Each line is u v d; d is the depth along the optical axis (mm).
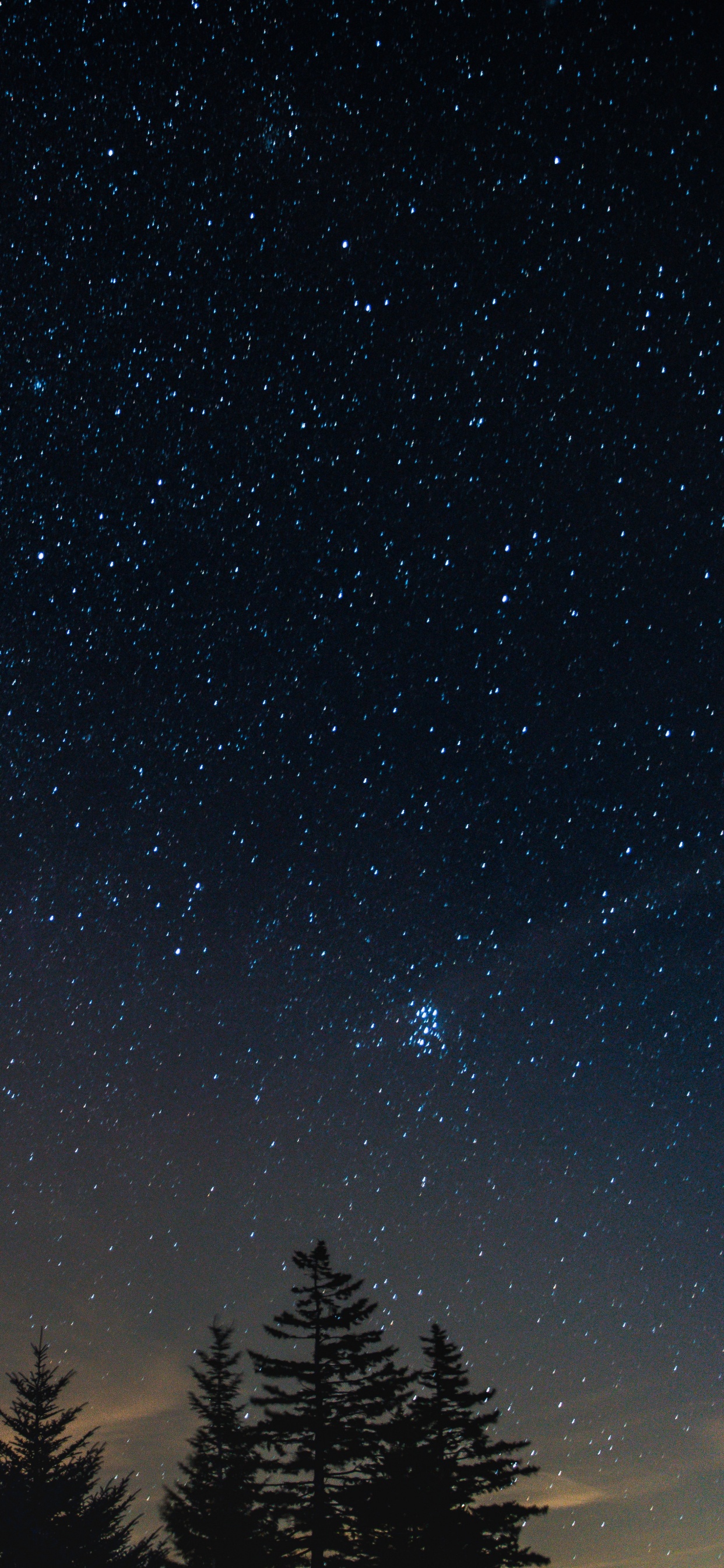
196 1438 27172
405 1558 21656
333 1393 22984
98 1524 17812
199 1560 22734
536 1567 22438
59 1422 20766
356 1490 22094
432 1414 23766
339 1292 24031
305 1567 21703
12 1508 17203
